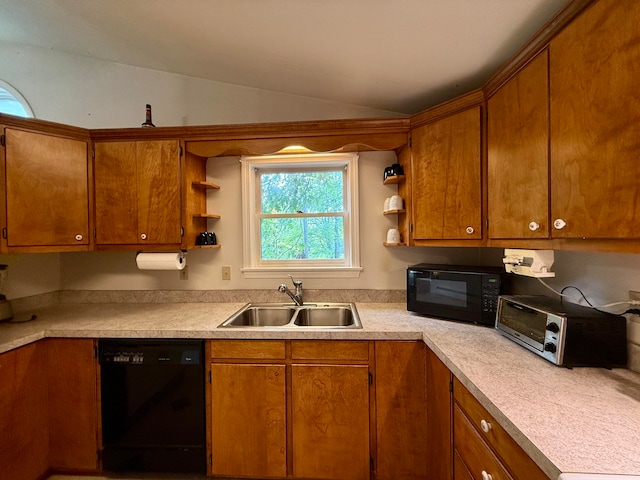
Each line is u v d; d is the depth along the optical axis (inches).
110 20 66.2
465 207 59.9
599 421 30.2
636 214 29.8
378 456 59.7
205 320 68.9
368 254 84.4
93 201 74.9
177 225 74.5
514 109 48.5
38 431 61.5
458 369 42.6
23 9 67.4
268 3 50.0
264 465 61.1
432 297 68.3
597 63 33.4
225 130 73.4
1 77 87.8
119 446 63.1
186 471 62.3
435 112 64.5
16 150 64.3
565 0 41.8
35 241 66.6
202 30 62.1
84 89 88.2
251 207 86.9
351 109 85.1
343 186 88.4
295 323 72.4
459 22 48.5
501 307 55.6
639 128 29.3
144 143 74.3
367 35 54.4
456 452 46.5
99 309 79.7
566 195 38.1
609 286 44.3
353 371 60.0
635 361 40.6
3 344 54.9
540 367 42.4
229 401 61.5
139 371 62.8
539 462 26.3
